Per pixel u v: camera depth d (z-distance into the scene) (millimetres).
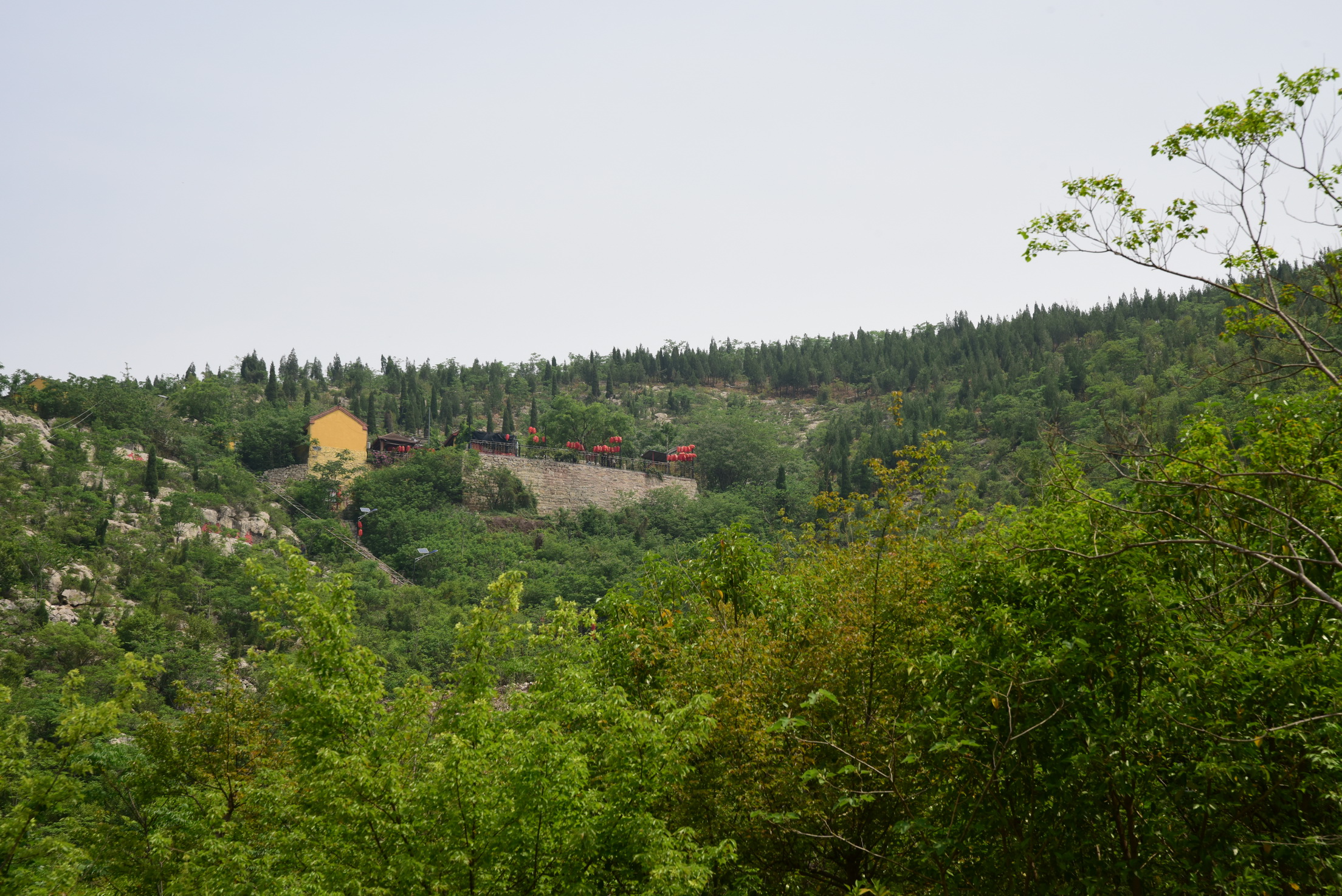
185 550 69000
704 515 99938
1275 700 9688
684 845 11977
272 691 15109
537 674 16156
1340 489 8562
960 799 11375
